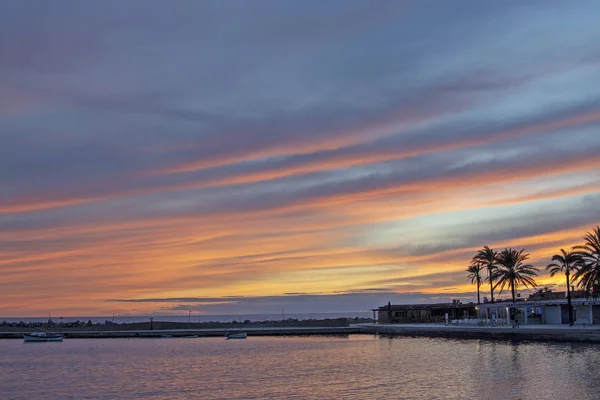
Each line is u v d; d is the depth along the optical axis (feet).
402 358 279.28
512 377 204.44
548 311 412.98
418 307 551.59
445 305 547.49
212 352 355.15
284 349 365.61
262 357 312.71
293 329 553.64
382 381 205.26
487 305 442.91
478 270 525.34
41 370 269.03
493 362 247.29
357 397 175.73
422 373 222.28
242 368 258.98
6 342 511.40
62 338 510.17
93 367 278.67
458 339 387.14
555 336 324.19
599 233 335.67
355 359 284.00
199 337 545.03
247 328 640.58
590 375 203.82
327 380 211.82
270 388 196.75
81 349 405.80
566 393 173.27
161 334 552.00
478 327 381.40
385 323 571.69
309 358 297.74
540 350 288.51
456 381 200.03
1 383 224.53
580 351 277.85
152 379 228.22
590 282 334.24
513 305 413.59
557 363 236.22
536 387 183.62
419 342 383.86
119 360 313.53
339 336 508.53
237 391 192.34
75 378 236.63
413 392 181.27
